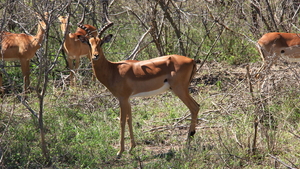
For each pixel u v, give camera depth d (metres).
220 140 10.90
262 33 18.55
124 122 11.00
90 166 10.23
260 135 10.95
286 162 9.74
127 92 11.11
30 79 17.27
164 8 17.91
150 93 11.36
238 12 18.17
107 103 15.04
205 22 19.56
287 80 12.71
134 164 10.24
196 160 10.09
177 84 11.24
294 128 11.66
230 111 12.73
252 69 17.94
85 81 17.58
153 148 11.52
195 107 11.50
